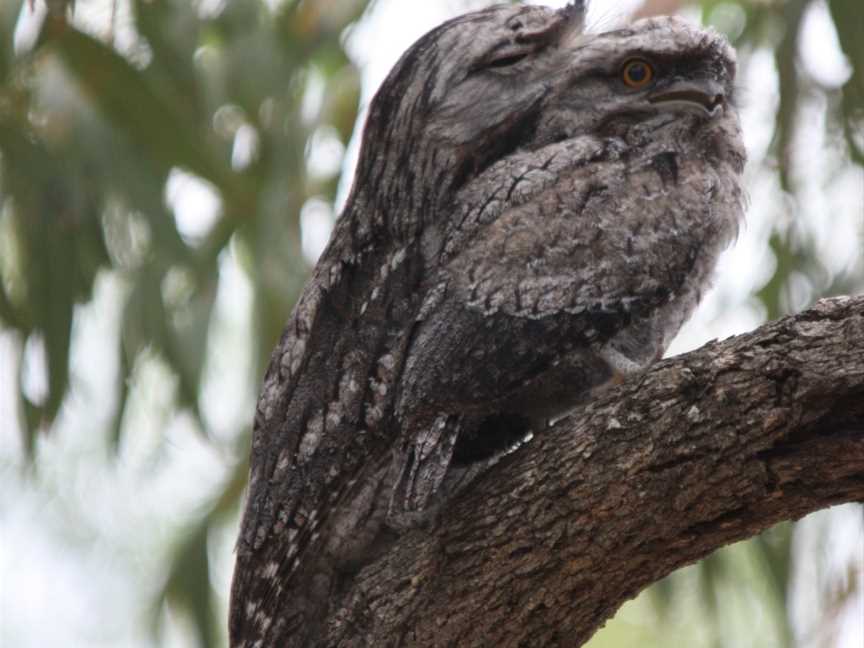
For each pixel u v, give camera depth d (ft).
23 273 41.27
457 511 23.27
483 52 25.66
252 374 43.24
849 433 20.25
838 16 38.04
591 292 23.30
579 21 26.71
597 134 25.71
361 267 25.12
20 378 41.24
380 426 23.62
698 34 26.40
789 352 20.57
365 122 26.50
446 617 23.18
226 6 43.14
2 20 38.86
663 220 23.99
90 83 37.55
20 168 41.16
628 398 21.88
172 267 42.42
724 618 46.96
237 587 24.80
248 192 39.83
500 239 23.52
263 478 24.66
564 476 22.15
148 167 41.39
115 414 42.86
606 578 22.38
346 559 24.57
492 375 22.98
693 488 21.20
